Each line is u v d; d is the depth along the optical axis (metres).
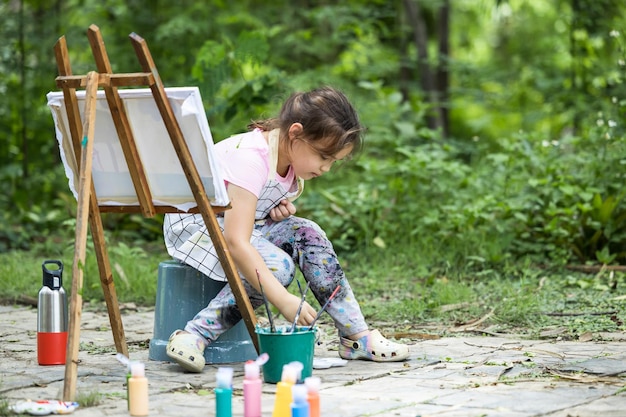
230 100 8.28
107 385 3.71
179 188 3.86
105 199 4.05
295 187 4.29
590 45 11.60
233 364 4.20
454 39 19.48
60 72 3.75
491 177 8.28
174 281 4.24
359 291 6.48
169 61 11.58
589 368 3.89
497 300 5.97
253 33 8.23
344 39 11.64
